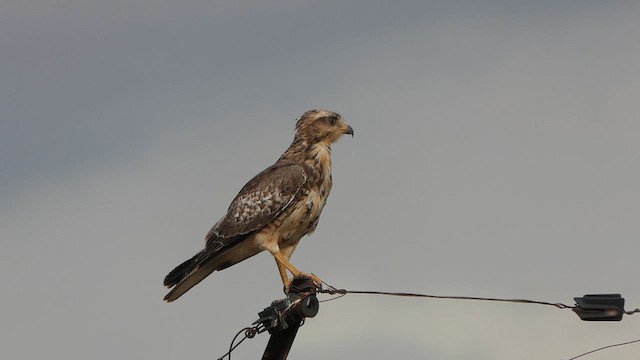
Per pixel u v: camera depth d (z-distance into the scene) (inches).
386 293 434.3
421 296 438.6
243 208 570.3
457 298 438.6
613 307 431.8
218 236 572.1
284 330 412.5
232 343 411.8
